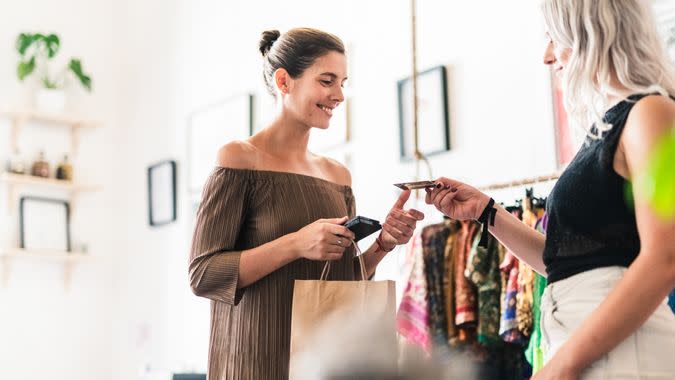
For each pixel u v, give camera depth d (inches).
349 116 150.2
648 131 49.9
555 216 55.4
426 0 138.6
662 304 51.9
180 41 200.4
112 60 217.5
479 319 108.2
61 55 208.1
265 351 71.5
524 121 120.0
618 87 54.9
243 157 74.7
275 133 78.0
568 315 53.0
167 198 193.3
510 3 124.4
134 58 214.7
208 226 72.9
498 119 124.0
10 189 195.2
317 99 75.6
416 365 83.4
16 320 192.2
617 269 51.5
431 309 114.7
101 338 205.0
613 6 55.4
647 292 47.6
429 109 134.3
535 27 120.0
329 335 67.5
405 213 75.6
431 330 113.5
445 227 116.3
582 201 53.3
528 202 104.7
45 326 196.4
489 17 127.6
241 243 75.7
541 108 117.5
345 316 67.9
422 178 134.5
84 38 213.0
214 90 187.0
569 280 53.6
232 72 181.8
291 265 73.2
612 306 48.4
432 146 133.0
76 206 205.9
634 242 51.7
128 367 199.0
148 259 198.8
